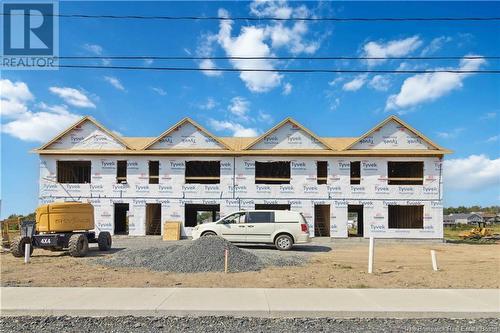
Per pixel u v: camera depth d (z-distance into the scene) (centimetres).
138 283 1138
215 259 1401
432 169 2780
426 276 1283
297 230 2056
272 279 1203
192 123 2855
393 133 2809
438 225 2742
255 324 784
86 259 1686
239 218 2089
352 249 2219
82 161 2980
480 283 1170
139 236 2786
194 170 3397
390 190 2781
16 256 1786
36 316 834
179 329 751
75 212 1894
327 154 2795
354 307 869
